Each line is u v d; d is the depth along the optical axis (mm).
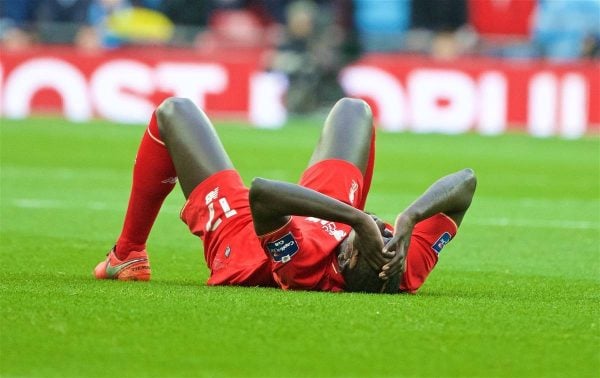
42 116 66250
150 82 66812
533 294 17359
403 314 14164
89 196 33031
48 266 19703
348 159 16922
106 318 13547
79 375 11125
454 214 15969
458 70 67188
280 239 15305
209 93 67625
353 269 15359
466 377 11391
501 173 45312
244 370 11445
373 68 68688
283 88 69062
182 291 15617
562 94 66812
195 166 16406
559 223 29438
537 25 77188
